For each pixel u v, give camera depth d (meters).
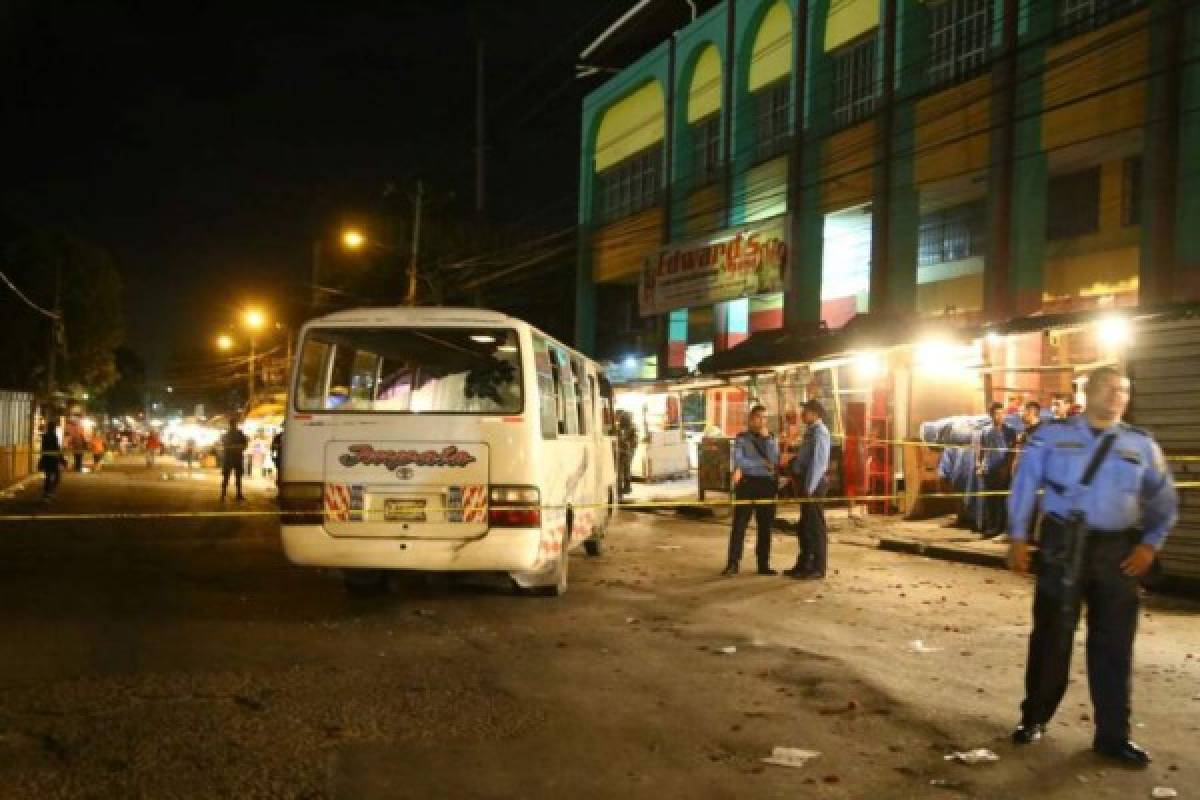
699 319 30.23
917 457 17.47
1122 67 16.31
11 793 4.66
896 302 20.95
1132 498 5.39
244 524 17.94
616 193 32.94
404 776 5.00
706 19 27.58
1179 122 15.43
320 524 9.24
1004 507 14.62
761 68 25.64
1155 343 11.03
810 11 23.44
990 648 8.09
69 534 15.69
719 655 7.73
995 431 14.78
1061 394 16.05
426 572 10.40
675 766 5.23
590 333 33.94
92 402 80.12
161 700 6.20
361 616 9.08
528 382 9.39
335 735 5.60
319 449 9.32
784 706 6.35
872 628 8.86
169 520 18.62
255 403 47.91
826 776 5.10
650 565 12.82
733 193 26.16
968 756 5.39
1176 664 7.65
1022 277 18.08
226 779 4.89
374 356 9.63
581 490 11.66
